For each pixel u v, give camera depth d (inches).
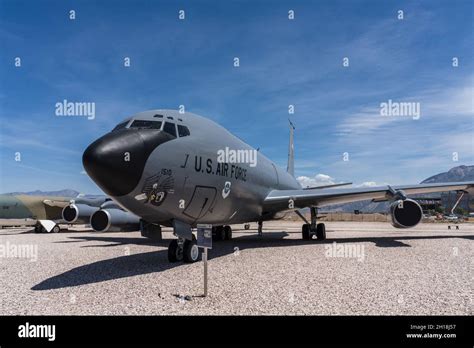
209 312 174.7
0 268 313.9
